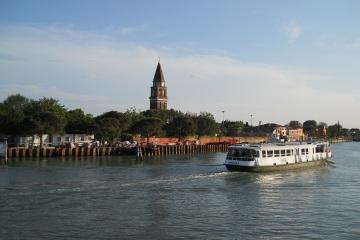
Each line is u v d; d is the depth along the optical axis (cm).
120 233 3594
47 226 3719
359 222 4053
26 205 4391
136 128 14262
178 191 5406
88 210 4272
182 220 4019
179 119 16612
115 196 4959
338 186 6116
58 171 7344
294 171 7844
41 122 11144
